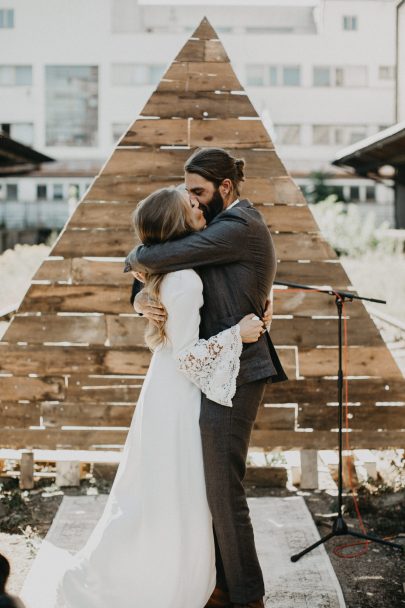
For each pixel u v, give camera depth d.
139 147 4.24
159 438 2.47
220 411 2.48
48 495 4.11
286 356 4.17
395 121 21.94
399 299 10.69
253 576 2.51
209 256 2.48
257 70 33.56
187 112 4.24
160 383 2.54
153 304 2.52
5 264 14.41
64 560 3.21
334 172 31.36
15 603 1.55
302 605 2.89
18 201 31.88
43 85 33.28
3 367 4.21
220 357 2.46
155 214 2.52
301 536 3.54
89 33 33.25
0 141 18.59
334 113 33.56
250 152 4.22
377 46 33.41
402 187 22.38
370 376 4.15
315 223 4.19
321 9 34.44
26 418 4.20
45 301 4.21
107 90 33.34
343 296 3.39
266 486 4.27
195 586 2.47
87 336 4.21
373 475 4.33
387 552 3.43
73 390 4.20
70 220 4.22
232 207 2.64
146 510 2.45
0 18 33.25
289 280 4.19
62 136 33.53
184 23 39.59
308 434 4.16
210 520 2.52
